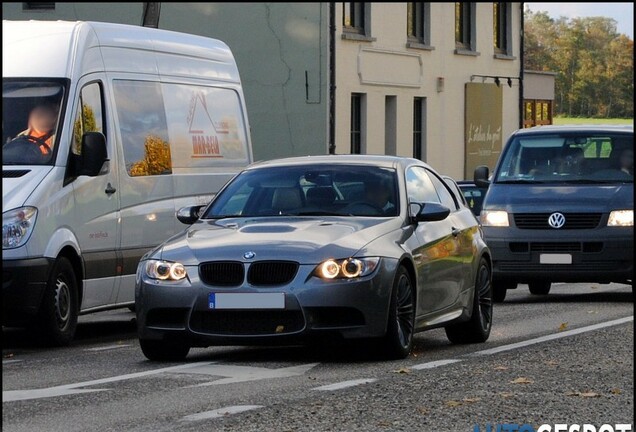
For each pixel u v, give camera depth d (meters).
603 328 30.95
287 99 81.50
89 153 30.39
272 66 81.56
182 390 21.30
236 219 26.62
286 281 24.17
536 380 22.36
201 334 24.38
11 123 30.38
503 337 30.03
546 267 39.97
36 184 29.27
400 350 25.08
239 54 81.81
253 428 17.75
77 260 30.38
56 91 30.70
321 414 18.86
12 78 30.83
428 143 92.44
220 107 37.00
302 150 81.38
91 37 31.92
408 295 25.52
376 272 24.44
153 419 18.53
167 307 24.58
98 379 23.00
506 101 102.81
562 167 41.78
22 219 28.72
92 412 19.20
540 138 42.81
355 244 24.70
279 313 24.14
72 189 30.20
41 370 24.64
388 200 26.73
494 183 41.81
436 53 93.06
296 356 26.05
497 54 100.94
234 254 24.42
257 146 81.94
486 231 40.53
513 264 40.19
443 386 21.61
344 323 24.28
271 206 26.86
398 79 88.38
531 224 40.16
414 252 25.92
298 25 80.88
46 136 30.20
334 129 81.56
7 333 33.16
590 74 122.69
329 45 80.94
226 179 36.72
